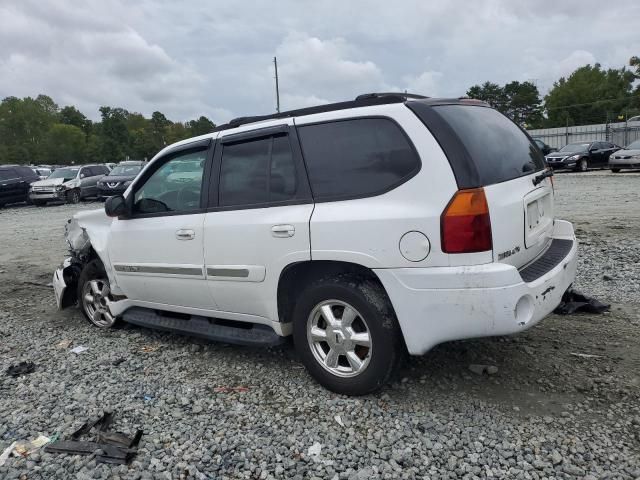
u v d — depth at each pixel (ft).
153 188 15.72
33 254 34.27
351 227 11.26
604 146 88.94
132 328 18.15
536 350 14.08
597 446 9.91
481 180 10.54
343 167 11.77
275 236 12.43
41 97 437.58
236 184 13.60
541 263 12.28
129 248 16.14
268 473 9.59
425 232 10.53
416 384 12.57
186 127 399.85
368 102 11.98
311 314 12.31
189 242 14.34
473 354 14.01
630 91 278.26
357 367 11.78
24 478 9.69
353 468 9.65
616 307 17.16
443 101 11.93
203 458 10.05
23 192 78.79
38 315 20.59
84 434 11.07
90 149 350.64
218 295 14.01
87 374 14.26
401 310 10.97
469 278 10.28
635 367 12.82
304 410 11.73
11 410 12.28
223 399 12.47
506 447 9.98
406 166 10.94
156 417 11.69
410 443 10.27
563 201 45.65
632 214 36.24
